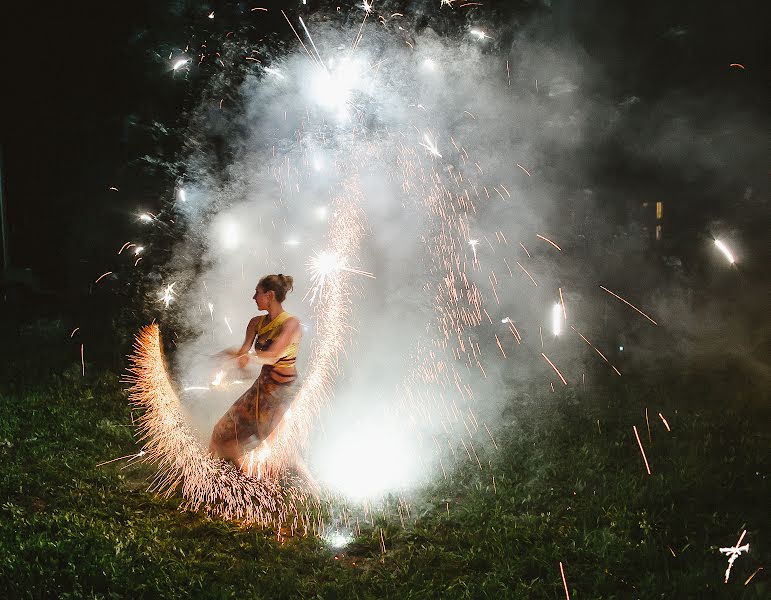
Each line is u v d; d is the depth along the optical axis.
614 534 5.45
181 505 6.05
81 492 6.17
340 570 5.16
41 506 5.93
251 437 6.09
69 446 7.12
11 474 6.35
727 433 7.36
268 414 6.09
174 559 5.12
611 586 4.89
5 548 4.96
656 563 5.10
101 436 7.45
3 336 12.23
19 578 4.62
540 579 4.97
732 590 4.75
